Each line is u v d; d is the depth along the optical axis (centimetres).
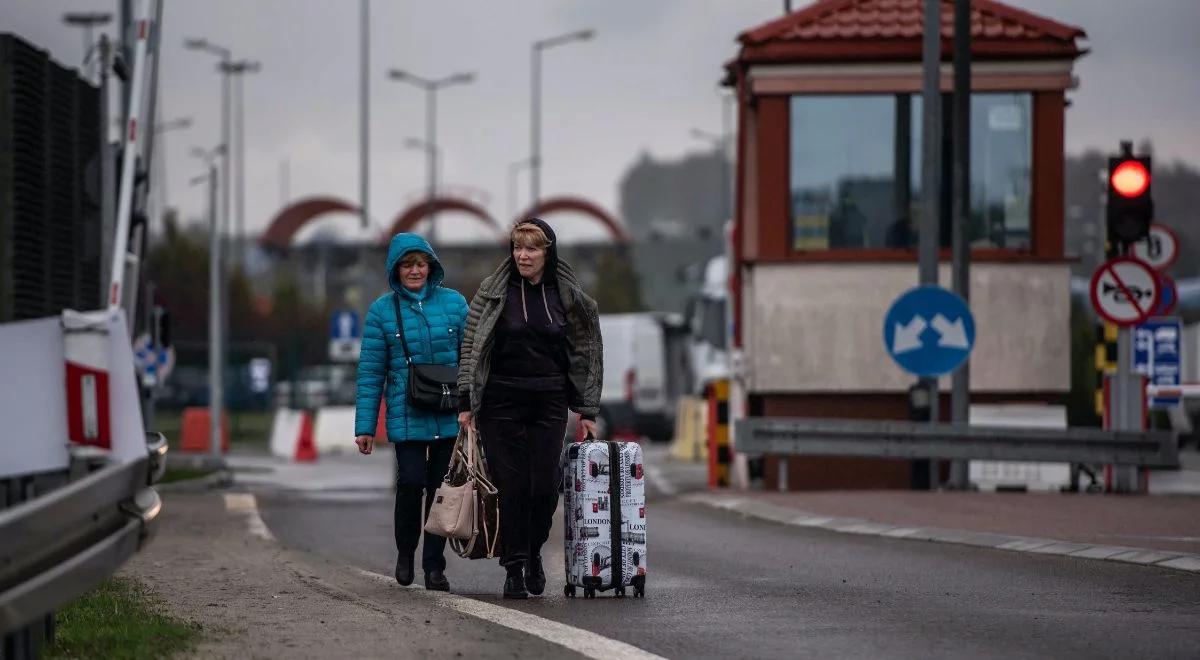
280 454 10594
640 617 2289
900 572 2938
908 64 5806
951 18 5900
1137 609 2361
